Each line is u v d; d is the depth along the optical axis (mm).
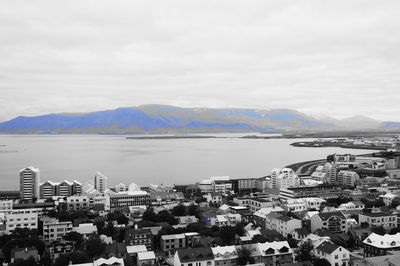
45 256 192125
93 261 181250
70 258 179875
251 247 190250
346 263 183625
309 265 172375
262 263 182750
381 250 193125
